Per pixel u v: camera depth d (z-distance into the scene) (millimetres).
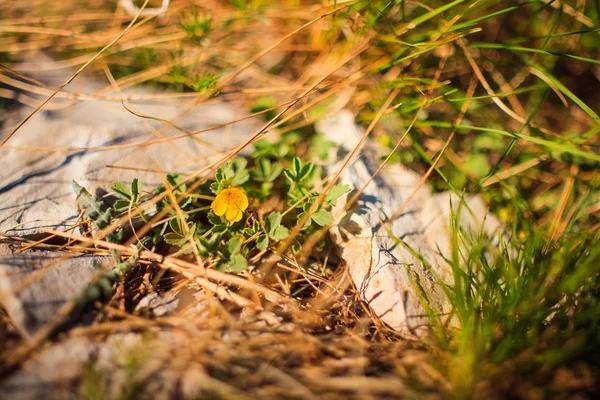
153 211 763
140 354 706
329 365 716
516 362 711
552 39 847
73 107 810
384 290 749
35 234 753
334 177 764
